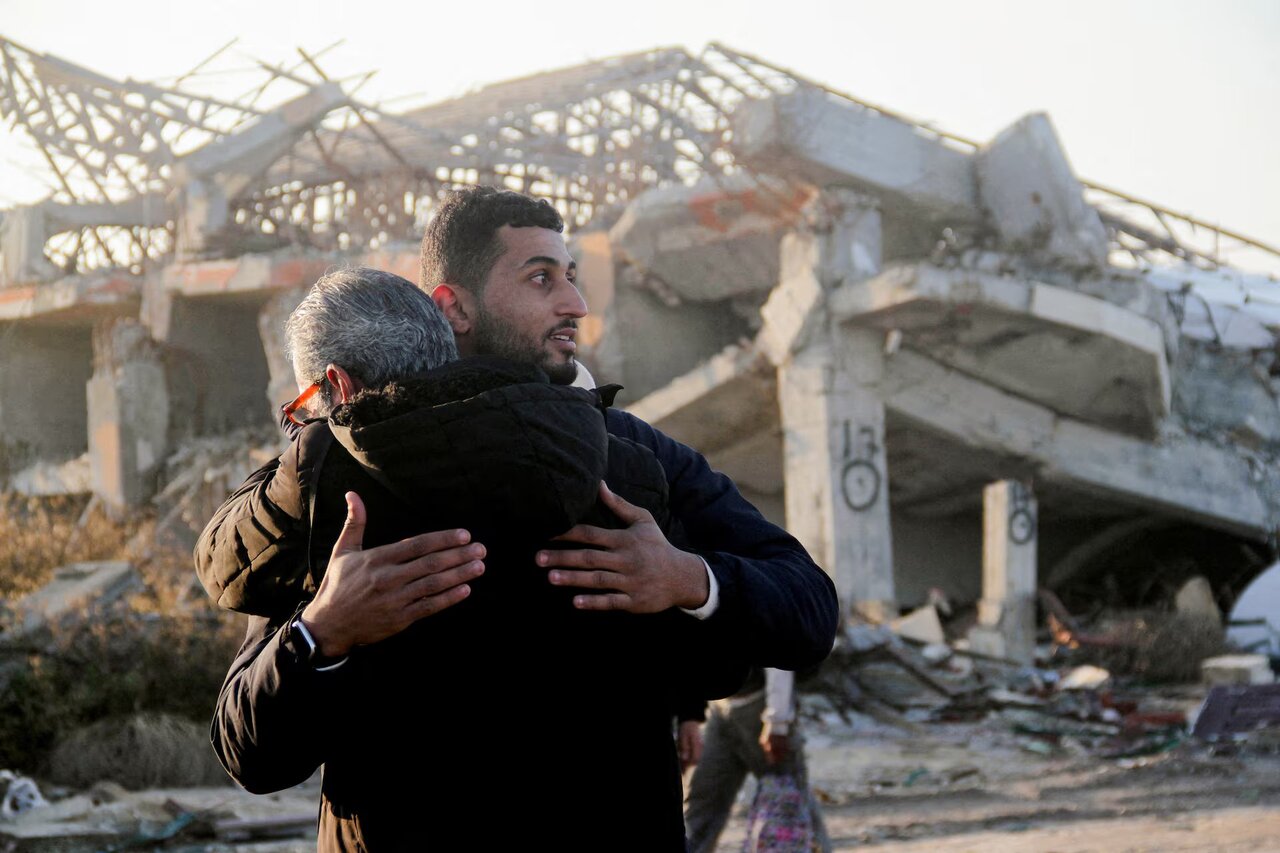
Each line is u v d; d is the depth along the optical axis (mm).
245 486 2102
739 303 31547
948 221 26203
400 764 1922
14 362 41219
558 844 1913
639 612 1932
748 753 5465
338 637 1822
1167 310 27812
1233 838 6977
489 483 1820
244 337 36875
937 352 26094
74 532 20031
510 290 2240
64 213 39500
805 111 24375
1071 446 27672
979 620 24906
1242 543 31625
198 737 10492
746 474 31141
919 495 31484
